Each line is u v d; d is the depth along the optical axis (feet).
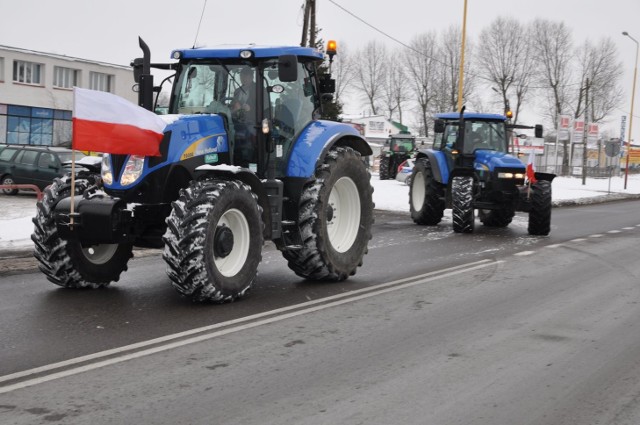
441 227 48.42
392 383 14.79
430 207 48.62
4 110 137.80
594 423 12.87
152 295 22.98
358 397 13.91
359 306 22.20
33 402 13.23
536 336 18.90
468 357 16.80
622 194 100.01
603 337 18.92
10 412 12.70
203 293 20.80
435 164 47.62
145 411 12.89
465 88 195.72
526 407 13.58
